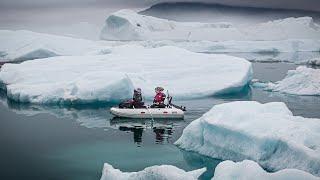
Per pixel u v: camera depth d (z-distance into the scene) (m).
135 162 13.98
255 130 12.77
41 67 29.61
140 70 28.31
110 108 23.31
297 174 8.90
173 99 25.55
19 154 15.14
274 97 27.31
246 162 9.62
